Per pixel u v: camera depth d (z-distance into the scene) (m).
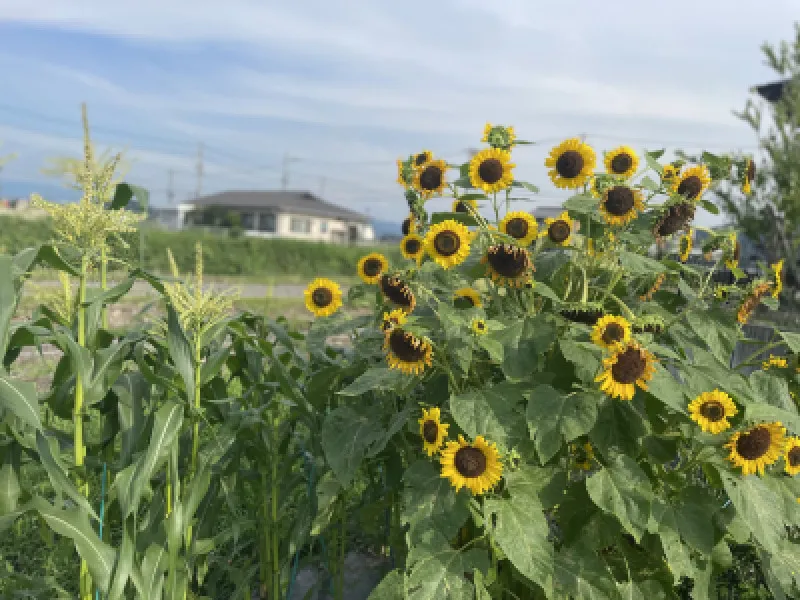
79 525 1.92
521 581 2.31
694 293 2.76
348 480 2.41
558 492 2.25
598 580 2.20
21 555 3.31
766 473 2.40
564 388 2.44
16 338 2.06
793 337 2.52
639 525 2.06
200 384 2.42
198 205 73.62
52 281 2.45
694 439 2.29
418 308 2.75
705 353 2.44
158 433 2.06
